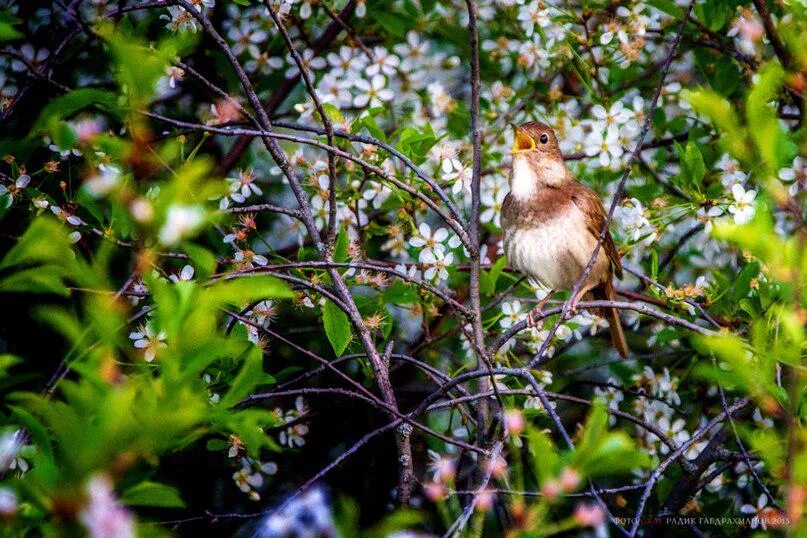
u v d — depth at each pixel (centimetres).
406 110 1186
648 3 1002
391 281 1022
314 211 1012
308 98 1047
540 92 1160
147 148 641
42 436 506
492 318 1048
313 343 1162
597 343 1224
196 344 512
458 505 845
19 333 1025
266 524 716
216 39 824
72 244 868
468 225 991
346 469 1142
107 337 522
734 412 913
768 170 548
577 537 802
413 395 1157
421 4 1174
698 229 1035
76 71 1072
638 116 1088
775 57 1084
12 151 880
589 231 1060
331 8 1141
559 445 1093
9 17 718
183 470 1073
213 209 956
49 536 457
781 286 624
